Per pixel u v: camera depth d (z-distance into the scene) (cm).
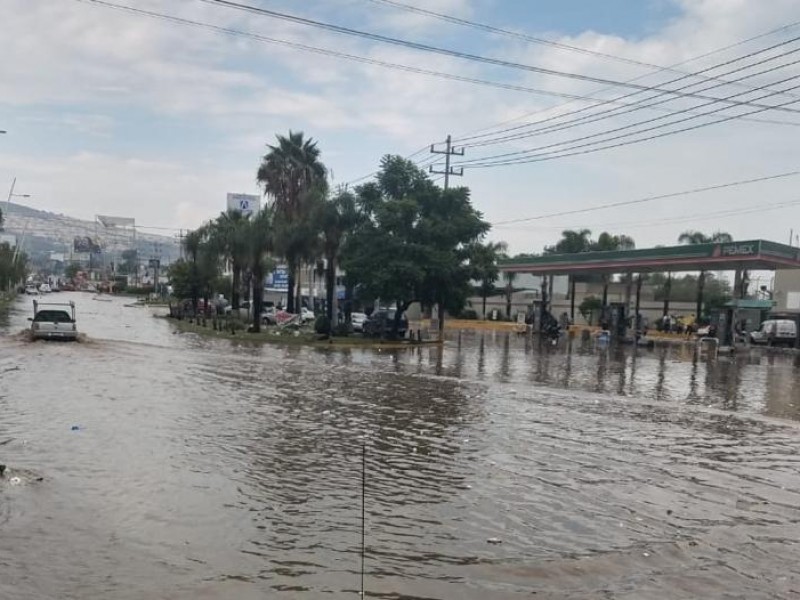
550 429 1370
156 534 700
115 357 2458
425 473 987
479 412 1553
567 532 756
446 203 4250
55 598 546
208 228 6112
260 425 1296
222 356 2689
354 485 910
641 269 4962
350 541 703
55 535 682
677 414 1634
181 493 840
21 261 11644
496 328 6488
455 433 1293
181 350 2883
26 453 998
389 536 721
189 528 721
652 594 601
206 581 591
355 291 4872
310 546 684
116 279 15938
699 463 1122
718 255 4062
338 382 2009
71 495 811
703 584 627
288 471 967
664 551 707
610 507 855
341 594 575
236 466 981
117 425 1230
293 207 5134
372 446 1153
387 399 1703
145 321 5331
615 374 2572
